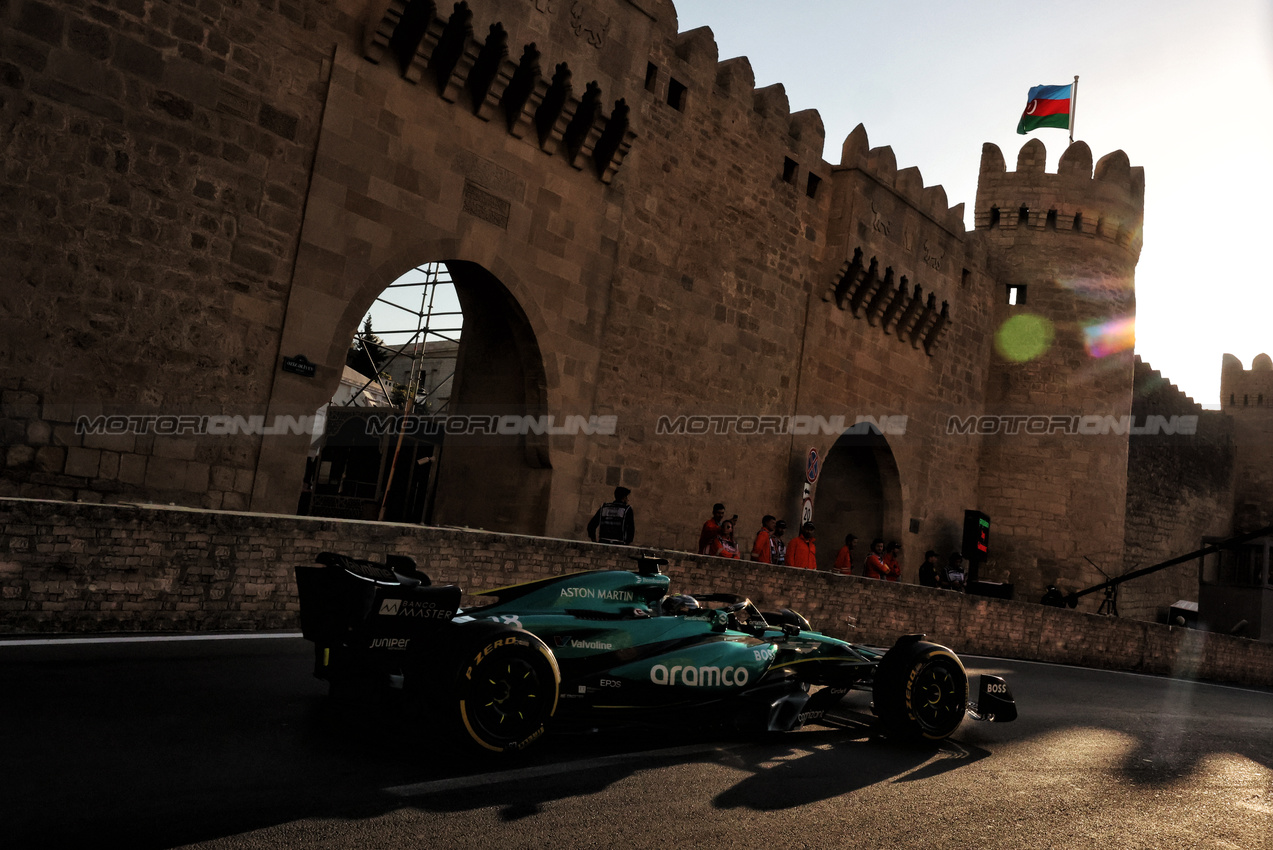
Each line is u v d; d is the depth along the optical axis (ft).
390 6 45.11
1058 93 103.09
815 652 23.06
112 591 25.26
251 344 41.63
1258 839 16.52
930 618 51.52
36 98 35.45
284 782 14.17
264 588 28.48
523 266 53.01
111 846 11.16
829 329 75.92
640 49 56.80
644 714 19.65
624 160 59.31
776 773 17.78
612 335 58.59
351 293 45.03
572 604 20.13
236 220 41.16
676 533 62.80
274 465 42.09
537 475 55.06
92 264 36.96
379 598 17.07
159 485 38.70
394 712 19.24
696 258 64.49
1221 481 141.69
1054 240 98.02
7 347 34.83
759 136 69.87
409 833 12.56
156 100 38.68
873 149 79.05
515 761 16.72
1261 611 77.46
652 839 13.29
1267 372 150.41
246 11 41.52
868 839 14.25
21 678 18.85
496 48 49.75
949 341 90.74
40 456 35.58
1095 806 17.60
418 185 47.88
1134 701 36.27
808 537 54.90
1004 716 23.35
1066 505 94.17
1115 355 98.22
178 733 16.16
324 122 44.04
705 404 64.90
